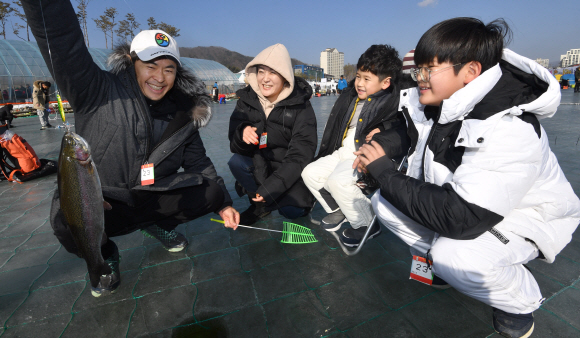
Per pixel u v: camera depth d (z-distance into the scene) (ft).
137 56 6.03
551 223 4.99
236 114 9.31
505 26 4.57
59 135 31.04
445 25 4.60
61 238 5.84
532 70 4.34
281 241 8.41
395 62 7.68
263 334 5.31
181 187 6.70
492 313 5.58
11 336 5.44
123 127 6.10
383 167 5.39
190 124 6.89
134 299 6.30
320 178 8.21
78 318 5.84
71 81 5.24
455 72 4.61
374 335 5.19
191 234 9.01
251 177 9.45
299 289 6.43
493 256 4.61
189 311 5.91
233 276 6.95
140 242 8.63
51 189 13.91
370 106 8.03
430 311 5.67
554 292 5.91
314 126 8.84
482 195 4.34
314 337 5.21
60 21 4.67
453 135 5.02
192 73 6.82
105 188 6.09
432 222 4.77
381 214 6.31
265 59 7.87
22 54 77.41
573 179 11.35
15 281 7.04
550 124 24.17
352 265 7.20
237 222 7.52
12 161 14.90
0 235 9.45
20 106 64.90
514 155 4.32
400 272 6.88
